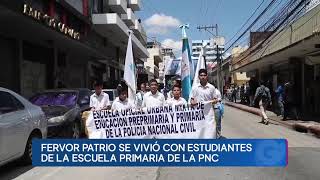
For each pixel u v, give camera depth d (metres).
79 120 14.59
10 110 9.93
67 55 31.14
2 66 21.41
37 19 18.97
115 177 9.31
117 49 51.31
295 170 10.02
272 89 37.88
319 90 27.58
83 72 36.75
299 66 29.83
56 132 13.35
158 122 6.98
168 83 28.95
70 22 27.03
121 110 6.97
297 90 29.75
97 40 40.44
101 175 9.53
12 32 21.91
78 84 34.97
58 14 24.23
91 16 33.81
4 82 21.53
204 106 6.98
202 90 10.77
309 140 15.94
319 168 10.27
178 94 9.81
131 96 10.25
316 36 19.41
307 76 29.50
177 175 9.45
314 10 19.66
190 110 6.99
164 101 10.09
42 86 26.62
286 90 23.22
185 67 10.82
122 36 42.78
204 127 7.02
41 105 14.91
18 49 22.88
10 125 9.58
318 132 17.34
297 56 29.30
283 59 32.31
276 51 26.83
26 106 10.80
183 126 7.01
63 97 15.29
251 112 32.38
